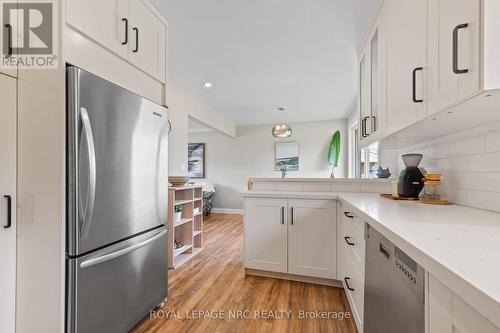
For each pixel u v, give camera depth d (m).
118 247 1.45
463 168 1.44
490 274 0.49
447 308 0.57
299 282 2.35
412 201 1.66
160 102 1.96
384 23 1.65
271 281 2.37
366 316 1.25
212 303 1.98
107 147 1.37
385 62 1.63
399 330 0.84
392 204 1.51
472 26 0.78
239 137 6.68
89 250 1.27
